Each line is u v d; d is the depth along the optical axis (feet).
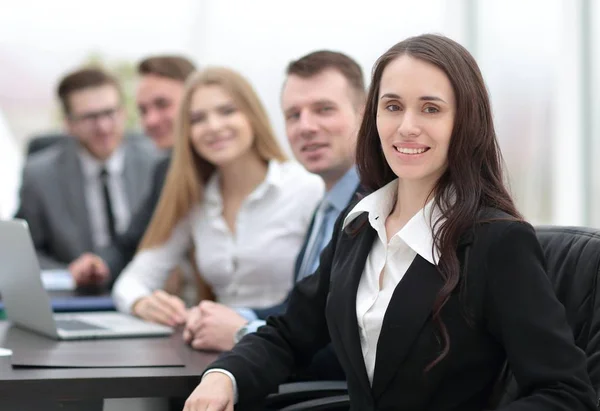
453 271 5.60
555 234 6.72
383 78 5.96
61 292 12.54
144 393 6.66
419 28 20.17
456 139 5.80
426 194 6.08
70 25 20.94
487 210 5.74
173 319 9.53
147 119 16.16
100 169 16.48
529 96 19.49
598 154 18.53
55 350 7.87
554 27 19.10
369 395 5.92
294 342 7.02
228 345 7.84
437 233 5.74
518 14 19.62
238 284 10.31
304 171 10.51
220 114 10.18
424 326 5.69
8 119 21.01
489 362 5.71
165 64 15.99
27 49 20.93
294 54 20.44
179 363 7.16
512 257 5.50
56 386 6.58
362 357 6.00
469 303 5.58
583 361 5.41
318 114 8.82
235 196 10.52
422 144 5.81
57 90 16.46
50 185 16.05
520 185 19.44
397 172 5.94
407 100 5.81
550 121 19.26
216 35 20.75
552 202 19.24
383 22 20.17
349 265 6.31
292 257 10.19
